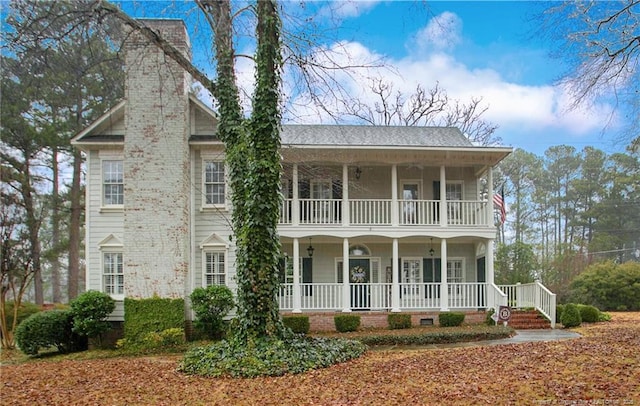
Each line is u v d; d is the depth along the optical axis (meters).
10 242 20.06
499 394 7.29
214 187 16.86
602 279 25.81
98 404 7.65
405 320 17.11
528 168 47.00
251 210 10.70
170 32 15.98
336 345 10.91
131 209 15.34
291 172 18.84
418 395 7.45
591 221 44.00
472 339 14.06
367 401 7.23
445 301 17.75
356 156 17.89
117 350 14.46
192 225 16.48
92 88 23.75
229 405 7.34
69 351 15.27
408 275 19.88
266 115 10.87
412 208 18.56
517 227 46.12
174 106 15.71
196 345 14.16
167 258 15.21
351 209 18.81
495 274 30.14
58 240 27.70
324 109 12.49
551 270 32.75
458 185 19.98
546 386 7.55
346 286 17.73
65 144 24.28
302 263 19.59
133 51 15.75
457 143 19.58
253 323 10.43
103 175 16.50
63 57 19.30
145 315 14.91
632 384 7.40
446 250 19.39
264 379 8.85
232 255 16.56
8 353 16.19
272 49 11.02
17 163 22.92
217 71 12.32
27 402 7.93
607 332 14.59
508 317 16.02
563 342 12.04
